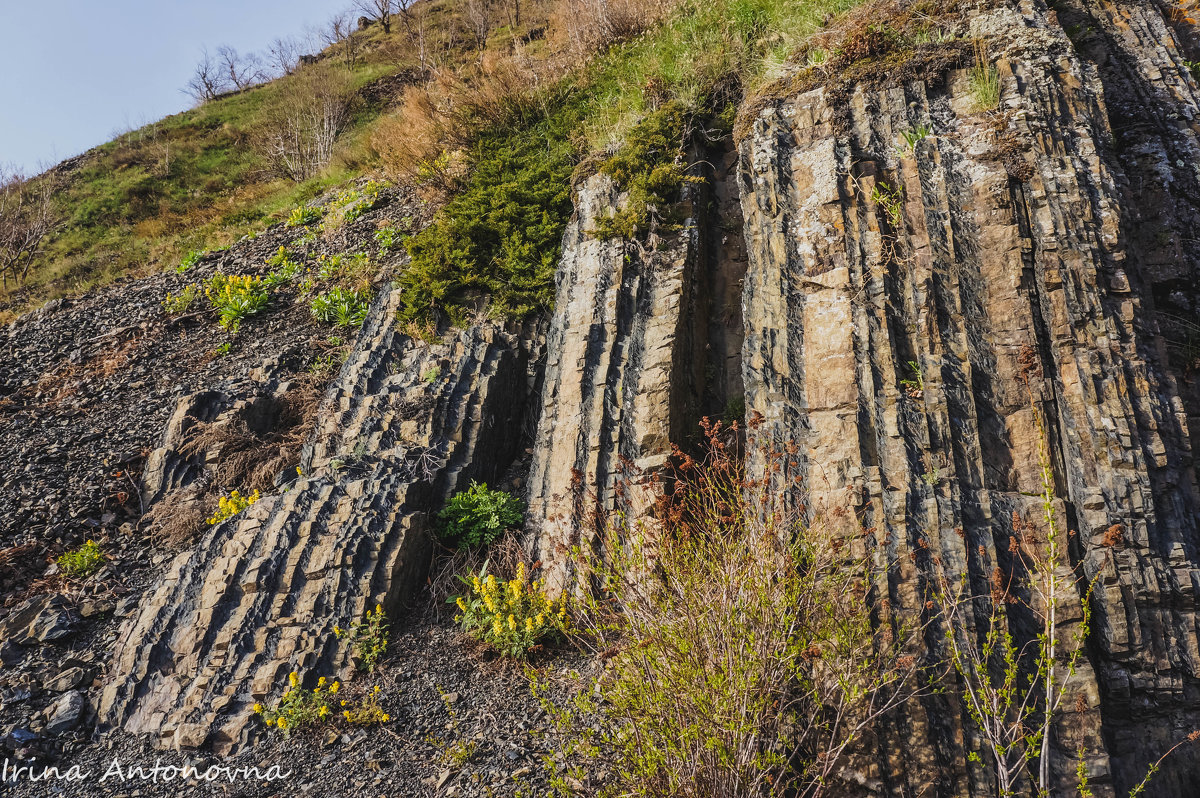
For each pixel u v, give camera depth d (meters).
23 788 3.89
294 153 16.77
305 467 6.00
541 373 6.62
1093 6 6.23
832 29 6.11
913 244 4.61
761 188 5.35
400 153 10.30
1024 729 3.12
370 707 4.15
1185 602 3.46
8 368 8.70
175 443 6.70
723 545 3.48
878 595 3.61
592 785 3.38
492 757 3.73
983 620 3.47
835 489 4.08
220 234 13.16
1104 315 4.05
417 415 5.95
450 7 24.38
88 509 6.29
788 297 4.86
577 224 6.77
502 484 6.05
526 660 4.38
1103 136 4.80
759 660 3.02
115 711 4.38
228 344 8.39
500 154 8.36
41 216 16.20
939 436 3.97
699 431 5.56
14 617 5.03
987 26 5.35
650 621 3.25
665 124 6.85
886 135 5.12
